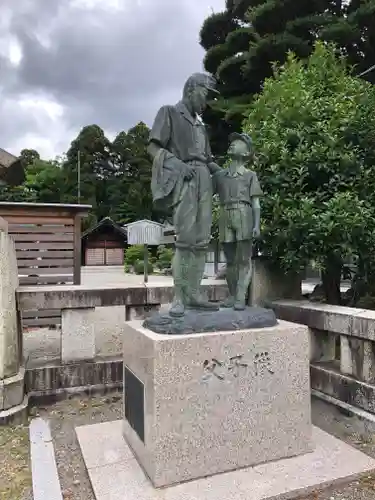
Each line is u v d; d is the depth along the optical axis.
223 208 3.25
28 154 46.06
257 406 2.89
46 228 7.49
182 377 2.68
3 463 3.06
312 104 4.64
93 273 25.20
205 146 3.19
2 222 3.72
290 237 4.23
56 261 7.54
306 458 2.98
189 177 2.96
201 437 2.73
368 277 5.04
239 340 2.85
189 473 2.70
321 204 4.33
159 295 4.68
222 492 2.58
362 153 4.66
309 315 4.14
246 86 14.17
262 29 13.29
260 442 2.90
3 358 3.75
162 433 2.63
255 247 4.76
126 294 4.55
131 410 3.11
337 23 11.32
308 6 12.44
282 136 4.62
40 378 4.20
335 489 2.69
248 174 3.17
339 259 4.59
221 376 2.79
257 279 4.73
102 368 4.43
